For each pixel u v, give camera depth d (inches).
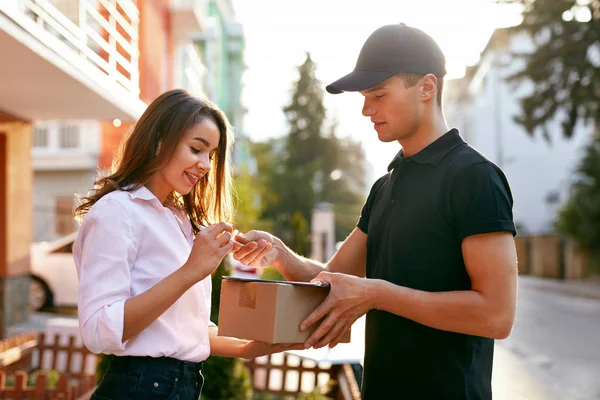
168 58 438.0
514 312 74.2
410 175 82.7
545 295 637.9
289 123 1619.1
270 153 1541.6
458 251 78.0
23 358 213.2
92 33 259.8
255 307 77.0
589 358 319.0
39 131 721.6
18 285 341.7
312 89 1630.2
